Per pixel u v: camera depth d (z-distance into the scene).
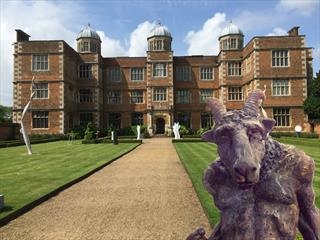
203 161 15.92
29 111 45.72
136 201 8.80
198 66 55.22
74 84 50.50
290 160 2.15
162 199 8.95
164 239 6.04
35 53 46.00
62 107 45.69
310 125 40.41
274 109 44.28
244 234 2.03
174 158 18.75
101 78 54.25
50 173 12.93
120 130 51.47
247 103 2.25
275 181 2.08
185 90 55.16
